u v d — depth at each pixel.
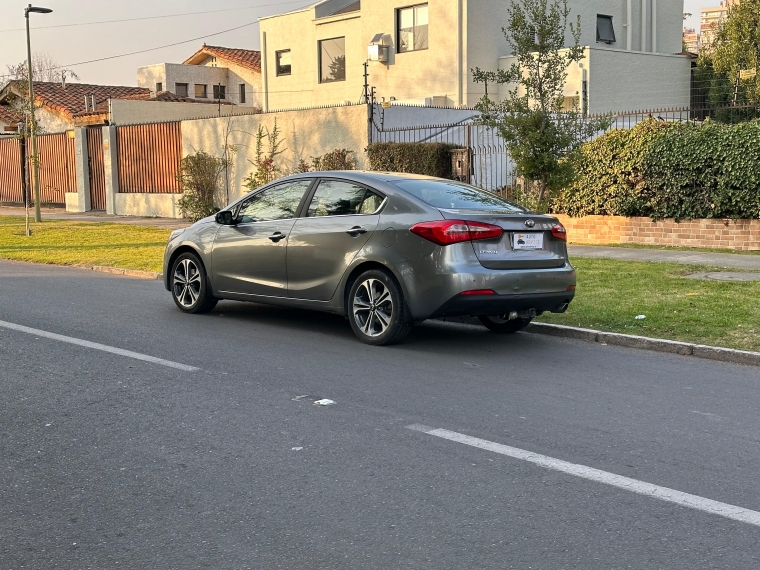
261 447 4.98
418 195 7.80
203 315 9.55
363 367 7.02
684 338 7.88
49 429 5.33
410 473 4.56
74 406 5.83
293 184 8.76
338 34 32.91
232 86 48.84
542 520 3.95
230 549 3.67
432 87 28.72
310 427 5.36
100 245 17.33
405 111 20.33
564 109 13.70
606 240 16.16
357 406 5.84
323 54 33.78
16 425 5.41
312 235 8.24
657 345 7.81
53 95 36.03
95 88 38.69
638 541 3.72
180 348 7.73
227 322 9.12
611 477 4.50
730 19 28.62
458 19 27.61
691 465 4.69
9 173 32.72
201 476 4.53
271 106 36.69
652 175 15.27
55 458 4.81
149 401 5.96
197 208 23.31
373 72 30.94
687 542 3.71
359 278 7.89
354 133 19.89
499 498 4.21
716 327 8.22
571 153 11.62
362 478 4.49
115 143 27.00
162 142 25.34
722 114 27.66
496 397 6.10
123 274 13.45
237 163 22.98
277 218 8.73
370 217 7.87
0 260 15.65
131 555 3.62
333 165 19.91
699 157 14.64
